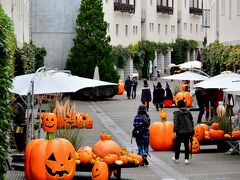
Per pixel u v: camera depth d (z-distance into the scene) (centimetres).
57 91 2275
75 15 7875
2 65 1602
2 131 1591
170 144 3036
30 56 5494
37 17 7881
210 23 7044
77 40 7550
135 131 2548
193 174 2322
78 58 7531
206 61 5741
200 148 3122
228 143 2936
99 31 7506
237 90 2622
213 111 4381
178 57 12875
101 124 4441
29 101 2423
